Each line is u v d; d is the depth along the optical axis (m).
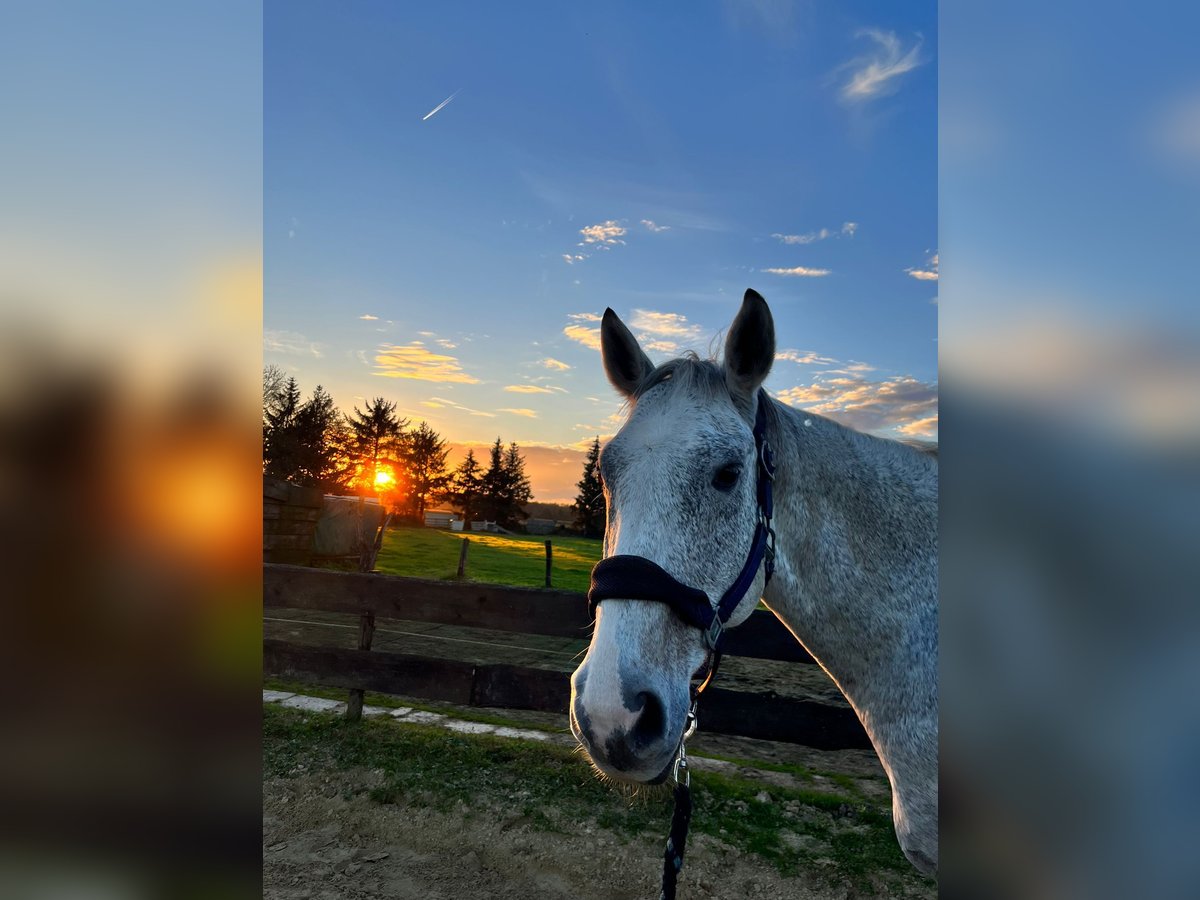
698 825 3.10
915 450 1.82
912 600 1.67
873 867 2.78
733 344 1.66
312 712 4.49
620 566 1.42
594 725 1.29
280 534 9.28
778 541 1.72
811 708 3.32
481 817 3.21
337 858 2.93
